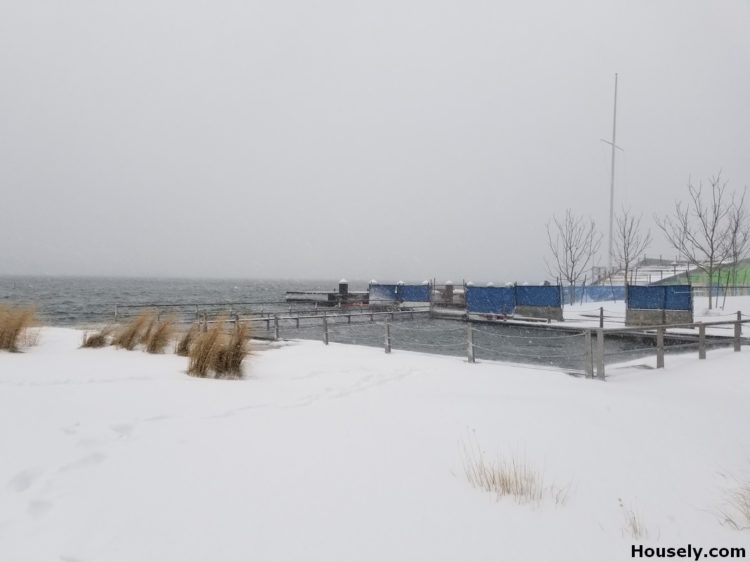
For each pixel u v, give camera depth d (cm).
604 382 988
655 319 2070
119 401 626
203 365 881
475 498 402
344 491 397
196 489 384
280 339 1678
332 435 550
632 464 521
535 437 587
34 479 385
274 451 483
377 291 3503
